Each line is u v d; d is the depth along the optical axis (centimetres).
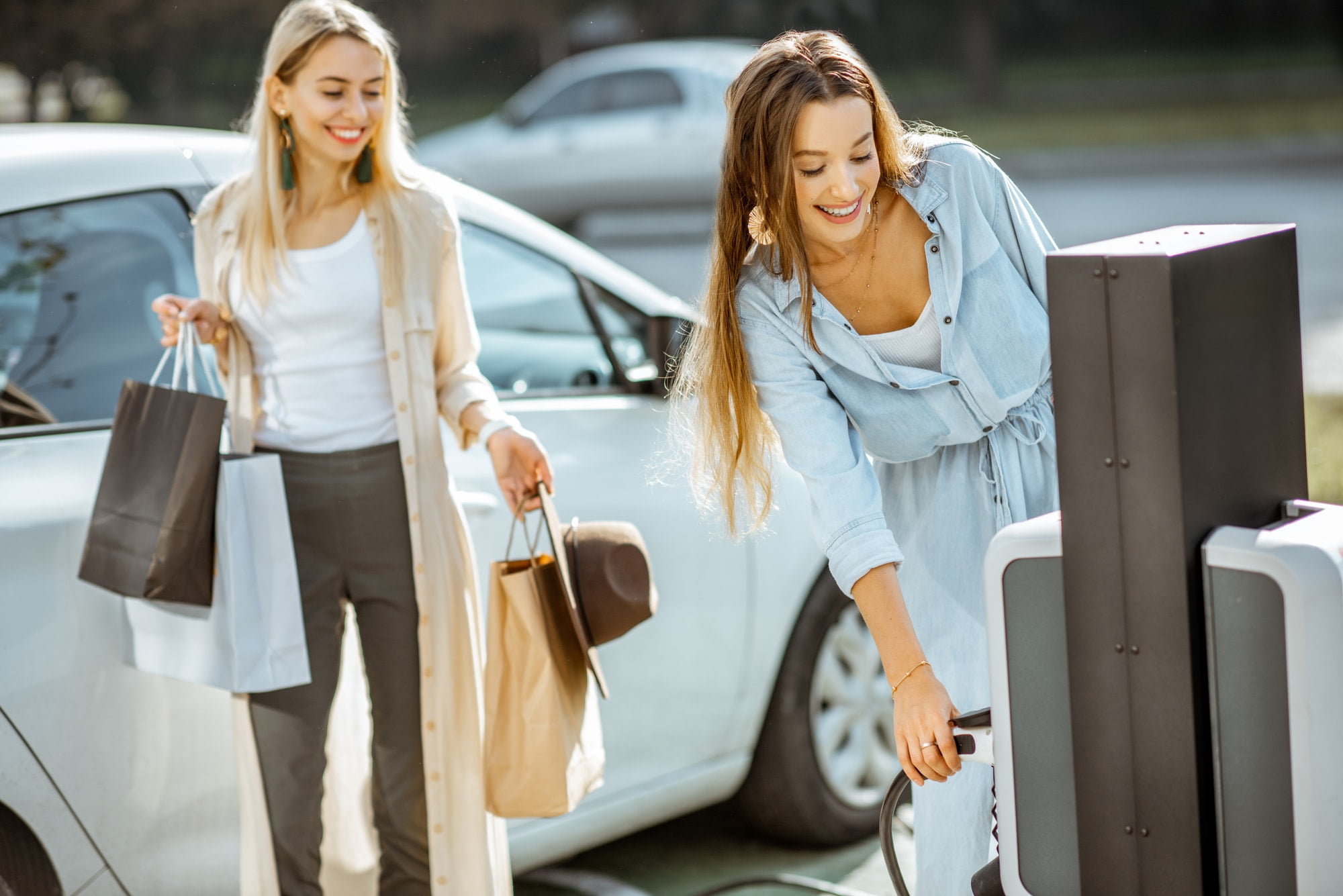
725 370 251
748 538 379
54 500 276
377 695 292
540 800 286
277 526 275
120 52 1961
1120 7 3509
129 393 273
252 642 271
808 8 2975
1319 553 168
